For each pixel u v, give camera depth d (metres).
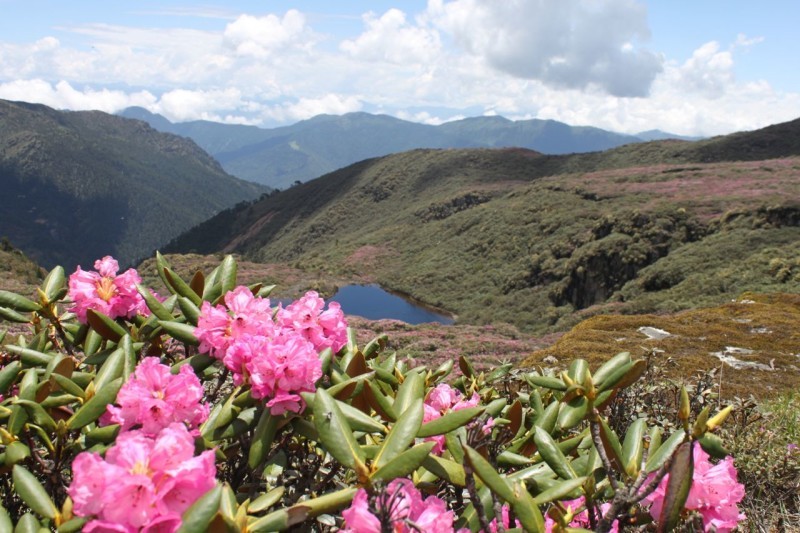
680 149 137.12
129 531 0.98
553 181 104.12
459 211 121.06
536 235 83.19
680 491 1.18
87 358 2.10
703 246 56.81
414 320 72.38
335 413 1.44
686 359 10.12
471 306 76.12
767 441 3.81
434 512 1.19
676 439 1.53
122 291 2.25
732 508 1.30
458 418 1.53
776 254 47.94
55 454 1.54
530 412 2.14
